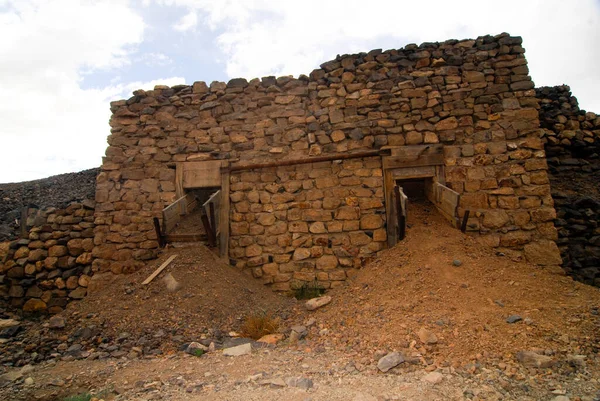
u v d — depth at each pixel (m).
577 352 3.73
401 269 6.00
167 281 6.27
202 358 4.52
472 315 4.48
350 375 3.63
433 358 3.86
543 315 4.41
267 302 6.43
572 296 5.05
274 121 7.81
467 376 3.46
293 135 7.66
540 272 5.95
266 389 3.37
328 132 7.54
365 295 5.72
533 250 6.52
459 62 7.45
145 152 7.97
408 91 7.43
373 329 4.70
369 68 7.68
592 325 4.16
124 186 7.83
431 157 7.13
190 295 6.02
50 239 7.61
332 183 7.35
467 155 7.07
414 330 4.37
